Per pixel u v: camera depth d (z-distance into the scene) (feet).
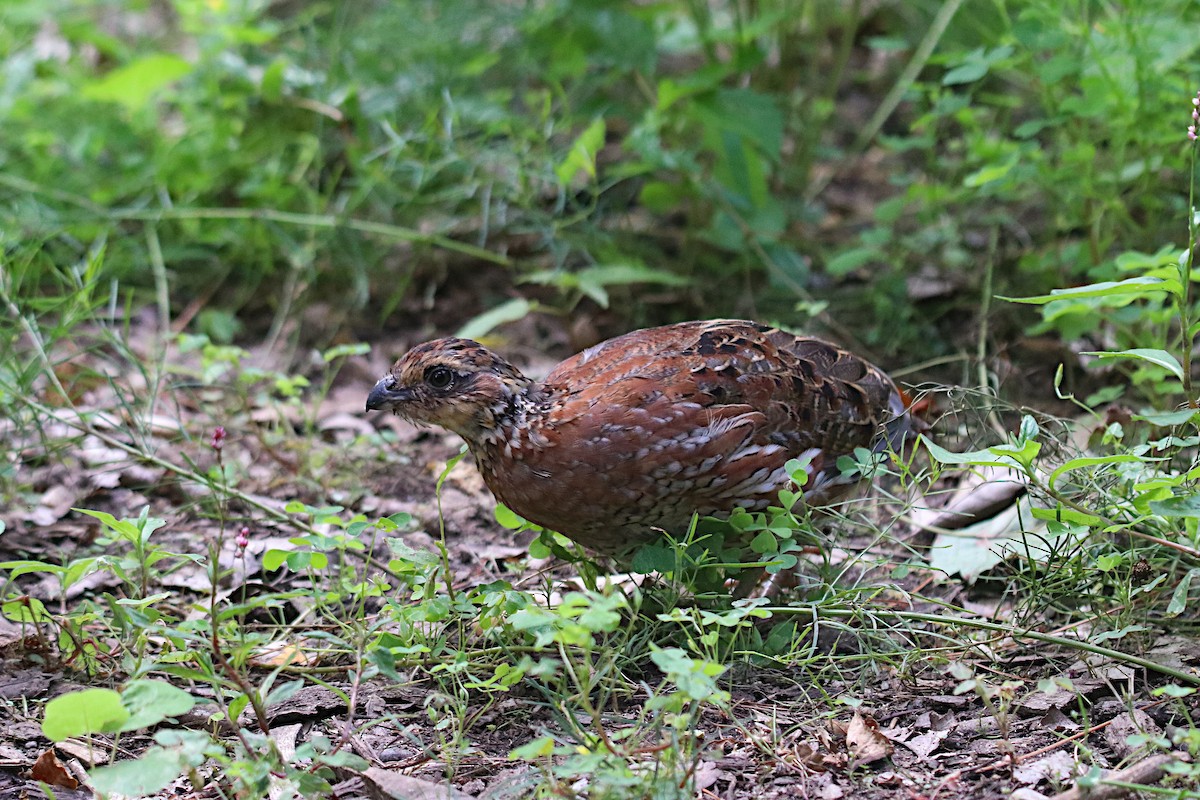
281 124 45.11
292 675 25.70
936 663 25.14
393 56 46.68
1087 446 30.07
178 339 40.04
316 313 43.11
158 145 46.73
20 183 42.19
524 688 24.85
